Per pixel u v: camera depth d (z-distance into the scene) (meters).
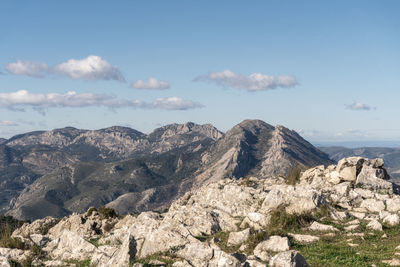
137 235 29.64
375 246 23.59
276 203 33.09
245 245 24.95
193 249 22.73
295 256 19.16
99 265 25.36
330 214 30.95
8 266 27.67
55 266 27.77
